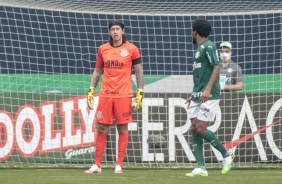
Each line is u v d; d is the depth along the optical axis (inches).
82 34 2167.8
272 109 1669.5
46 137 1672.0
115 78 1381.6
